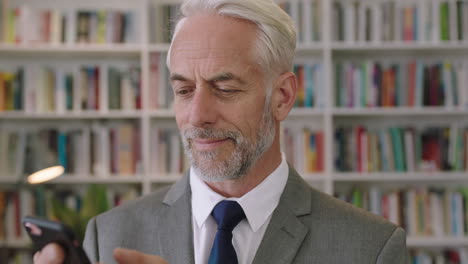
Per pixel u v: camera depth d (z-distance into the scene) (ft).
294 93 3.97
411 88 11.46
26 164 11.34
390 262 3.76
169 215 4.04
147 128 11.30
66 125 12.10
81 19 11.48
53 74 11.49
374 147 11.50
